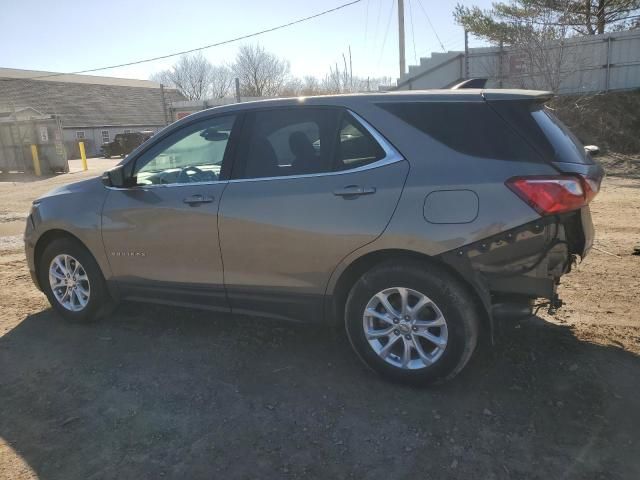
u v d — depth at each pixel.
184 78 71.19
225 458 2.79
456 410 3.13
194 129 4.01
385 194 3.24
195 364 3.80
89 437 3.00
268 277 3.66
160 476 2.66
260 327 4.40
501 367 3.57
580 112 16.14
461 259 3.09
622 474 2.56
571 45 17.19
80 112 52.88
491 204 3.03
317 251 3.44
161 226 3.98
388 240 3.22
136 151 4.21
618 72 16.94
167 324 4.54
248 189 3.66
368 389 3.39
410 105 3.36
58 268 4.64
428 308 3.27
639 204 9.13
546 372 3.49
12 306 5.14
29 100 50.75
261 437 2.95
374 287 3.33
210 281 3.88
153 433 3.01
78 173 24.25
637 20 20.25
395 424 3.02
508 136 3.12
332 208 3.37
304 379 3.55
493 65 17.78
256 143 3.75
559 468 2.62
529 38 17.30
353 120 3.46
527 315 3.16
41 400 3.40
